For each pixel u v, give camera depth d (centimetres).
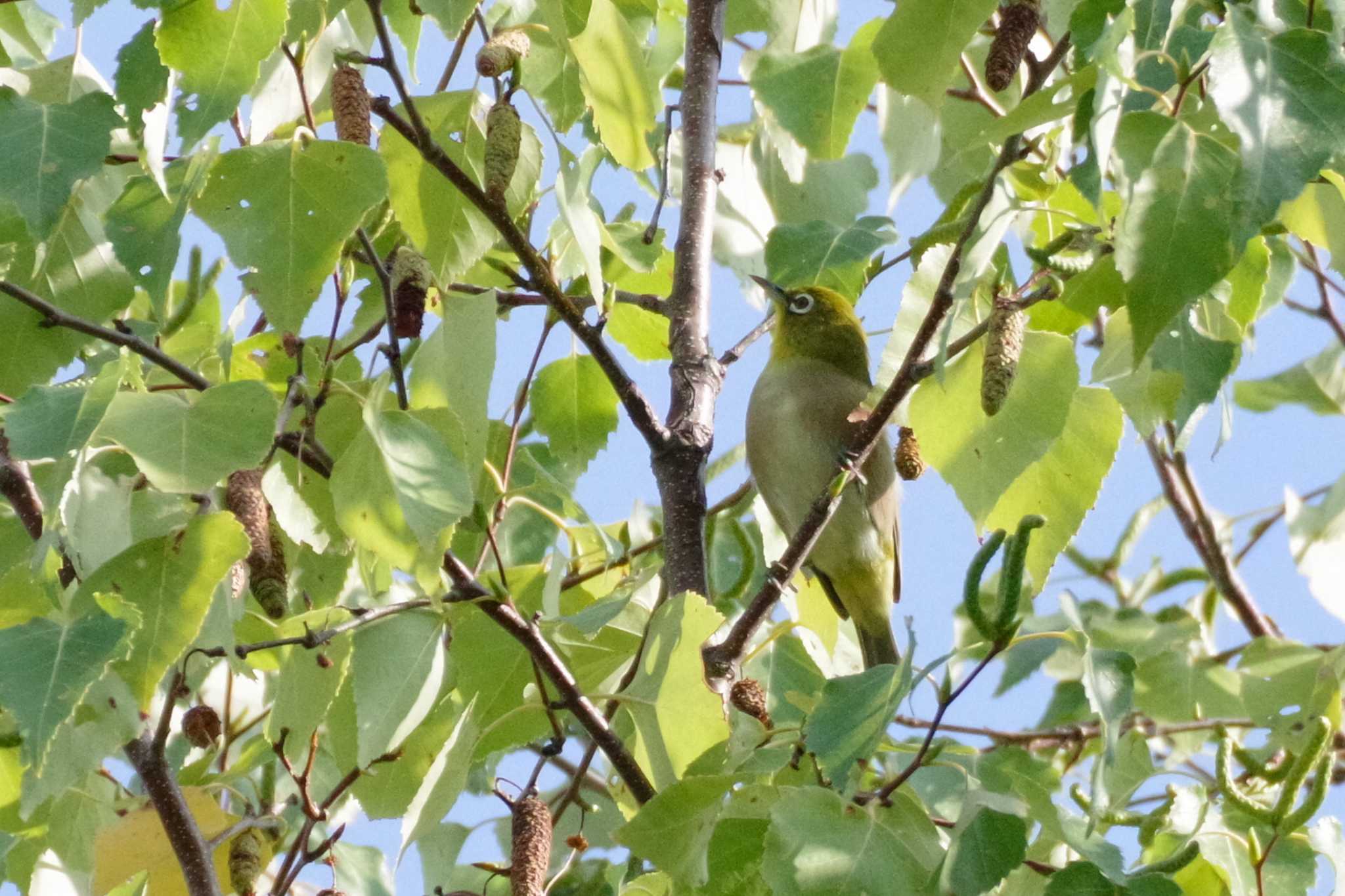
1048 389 702
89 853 736
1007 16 663
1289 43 512
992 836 580
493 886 872
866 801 607
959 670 725
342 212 621
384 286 634
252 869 694
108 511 595
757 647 848
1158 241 521
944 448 715
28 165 612
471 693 709
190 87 618
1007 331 659
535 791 673
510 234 671
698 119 923
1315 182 672
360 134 656
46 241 621
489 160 655
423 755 717
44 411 555
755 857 636
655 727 657
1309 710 876
